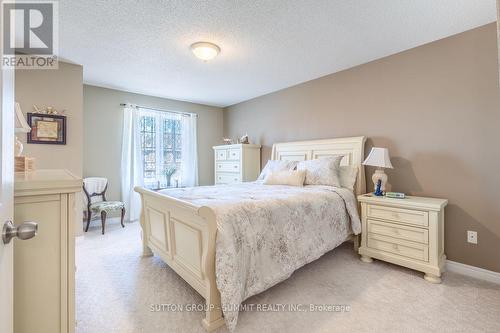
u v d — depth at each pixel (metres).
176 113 4.85
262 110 4.56
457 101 2.37
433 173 2.52
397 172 2.78
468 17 2.10
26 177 1.00
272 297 1.89
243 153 4.32
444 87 2.45
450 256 2.40
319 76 3.54
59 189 0.91
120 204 3.75
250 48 2.66
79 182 0.96
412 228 2.24
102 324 1.59
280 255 1.85
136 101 4.41
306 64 3.10
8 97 0.65
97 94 4.01
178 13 2.02
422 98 2.59
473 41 2.28
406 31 2.32
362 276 2.24
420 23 2.19
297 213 2.06
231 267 1.49
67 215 0.94
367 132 3.05
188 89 4.17
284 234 1.92
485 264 2.21
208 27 2.24
